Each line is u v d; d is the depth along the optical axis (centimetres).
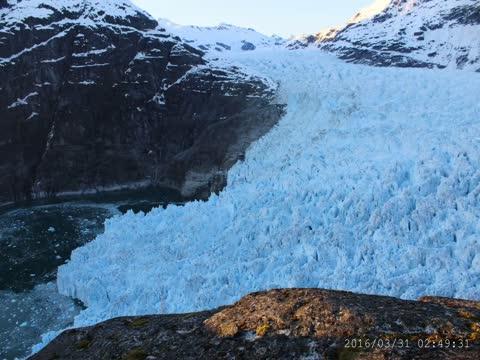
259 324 661
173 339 679
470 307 697
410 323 624
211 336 666
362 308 656
